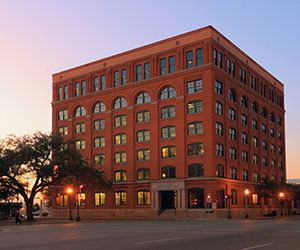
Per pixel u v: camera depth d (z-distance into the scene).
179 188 71.94
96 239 23.34
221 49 75.56
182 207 71.25
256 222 48.94
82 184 68.19
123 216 79.06
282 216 80.69
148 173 77.38
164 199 76.38
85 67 90.19
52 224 49.84
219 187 70.00
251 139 84.75
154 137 76.88
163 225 41.72
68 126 91.62
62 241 22.31
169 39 77.06
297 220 56.56
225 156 73.44
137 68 81.69
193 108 72.75
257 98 89.25
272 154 96.12
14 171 61.16
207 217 67.62
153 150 76.75
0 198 71.56
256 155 86.94
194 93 72.69
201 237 24.23
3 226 45.88
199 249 17.50
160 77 77.06
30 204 62.94
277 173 97.88
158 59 78.25
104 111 85.88
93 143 87.00
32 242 22.06
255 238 23.36
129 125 81.06
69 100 92.00
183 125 73.25
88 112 88.38
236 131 78.69
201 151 70.81
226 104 75.50
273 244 19.67
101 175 70.19
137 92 80.50
